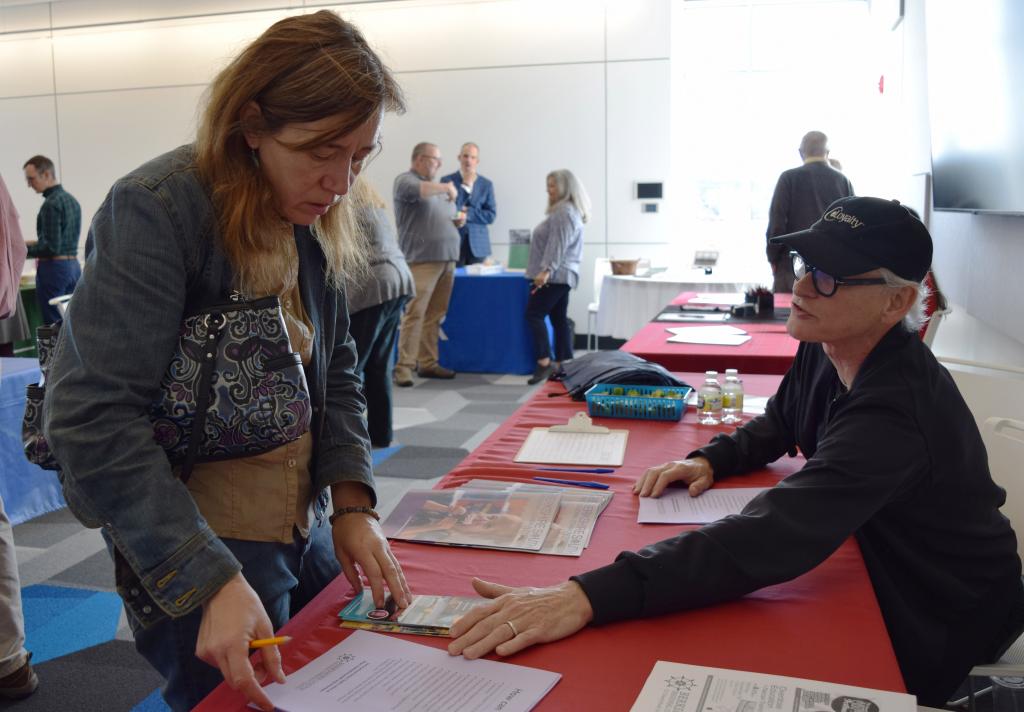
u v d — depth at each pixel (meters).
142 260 0.98
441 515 1.48
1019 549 1.71
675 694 0.92
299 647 1.07
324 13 1.04
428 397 5.91
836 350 1.42
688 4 7.92
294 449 1.21
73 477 0.94
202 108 1.05
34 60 8.97
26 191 9.24
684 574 1.12
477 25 7.83
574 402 2.36
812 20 7.80
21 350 7.46
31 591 2.94
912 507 1.31
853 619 1.11
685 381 2.61
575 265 6.48
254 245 1.07
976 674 1.42
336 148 1.01
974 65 3.29
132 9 8.43
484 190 7.50
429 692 0.94
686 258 8.20
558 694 0.94
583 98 7.73
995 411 1.95
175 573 0.95
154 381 1.00
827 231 1.36
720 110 8.03
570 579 1.13
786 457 1.82
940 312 2.71
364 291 4.12
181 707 1.19
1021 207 2.64
